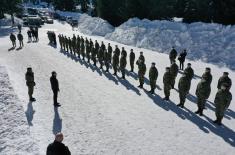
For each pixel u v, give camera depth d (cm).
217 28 2944
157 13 4156
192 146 1146
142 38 3403
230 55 2539
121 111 1484
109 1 4784
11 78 1934
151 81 1736
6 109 1406
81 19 5634
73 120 1368
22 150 1070
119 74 2192
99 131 1262
